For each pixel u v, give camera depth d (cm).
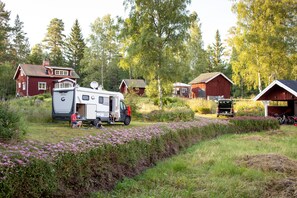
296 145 1072
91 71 4972
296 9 2702
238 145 1072
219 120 1620
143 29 2233
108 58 5081
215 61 6631
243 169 671
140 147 742
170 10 2309
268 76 2820
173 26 2336
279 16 2706
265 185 556
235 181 583
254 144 1100
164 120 1741
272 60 2678
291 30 2655
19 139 662
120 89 5191
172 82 2309
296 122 2019
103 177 564
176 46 2312
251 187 540
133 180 609
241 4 2794
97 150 578
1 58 5316
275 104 2636
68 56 6575
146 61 2245
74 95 1212
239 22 2839
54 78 4453
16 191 391
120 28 2461
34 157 434
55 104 1266
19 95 4075
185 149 1002
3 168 383
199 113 2769
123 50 2503
